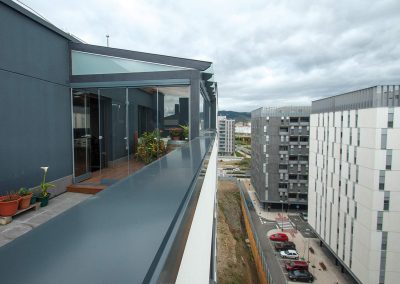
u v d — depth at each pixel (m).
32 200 4.73
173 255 0.67
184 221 0.90
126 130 6.38
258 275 19.48
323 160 25.78
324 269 22.33
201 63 5.66
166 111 6.00
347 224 20.91
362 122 19.03
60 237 0.55
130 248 0.51
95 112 6.60
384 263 17.81
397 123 17.00
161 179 1.18
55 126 5.59
